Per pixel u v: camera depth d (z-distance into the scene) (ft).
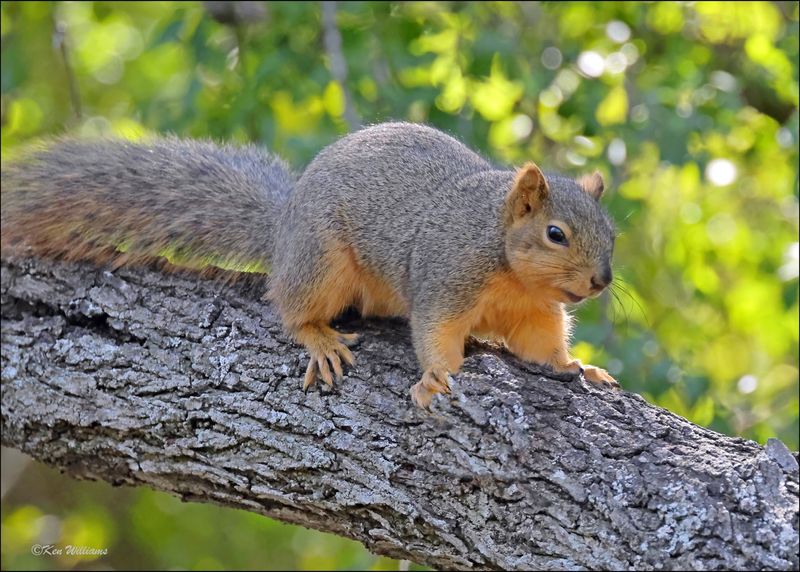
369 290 34.30
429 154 34.30
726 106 47.83
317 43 48.37
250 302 32.14
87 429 29.84
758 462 25.08
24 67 52.08
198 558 64.90
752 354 58.44
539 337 32.48
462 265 31.68
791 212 54.49
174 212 35.83
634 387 42.86
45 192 35.55
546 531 25.26
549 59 50.47
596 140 47.80
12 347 30.94
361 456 27.30
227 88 50.14
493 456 26.09
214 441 28.55
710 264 56.03
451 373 28.25
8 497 65.41
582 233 30.91
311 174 34.06
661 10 52.21
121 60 65.62
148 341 30.37
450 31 49.55
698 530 24.21
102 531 61.36
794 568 23.35
